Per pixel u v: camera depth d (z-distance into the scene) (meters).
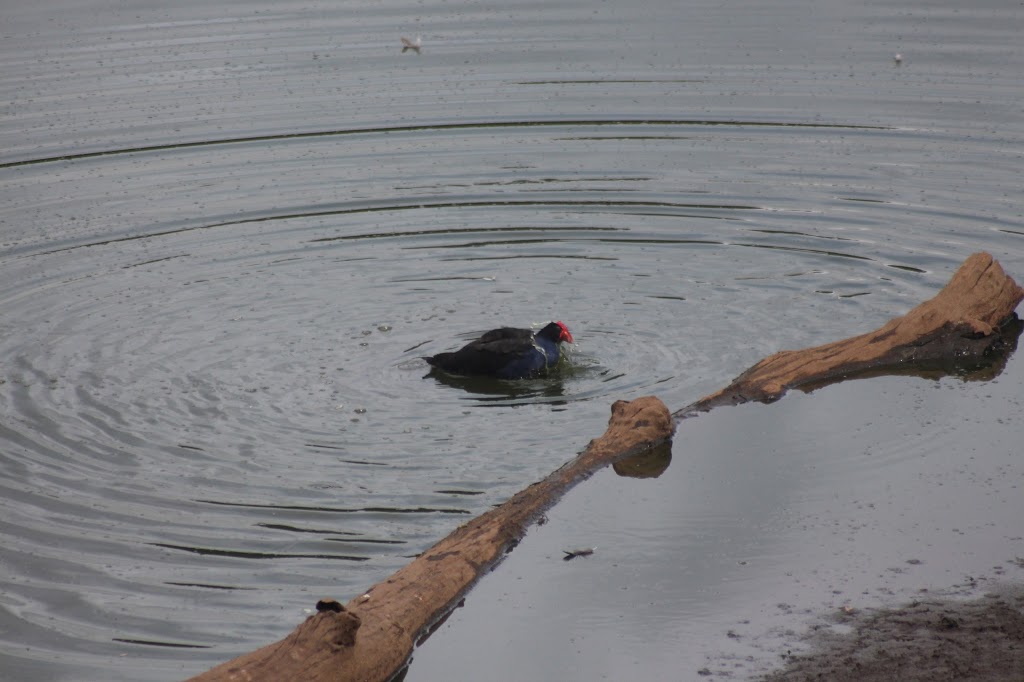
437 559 10.11
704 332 15.33
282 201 20.41
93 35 29.20
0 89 25.45
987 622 8.89
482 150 22.52
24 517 11.23
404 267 17.83
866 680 8.25
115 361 14.84
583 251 18.23
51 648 9.29
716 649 8.88
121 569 10.38
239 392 13.99
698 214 19.38
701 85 25.02
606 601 9.66
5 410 13.50
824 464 11.89
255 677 8.30
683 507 11.17
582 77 25.75
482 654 9.12
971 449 12.04
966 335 14.66
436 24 29.75
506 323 15.88
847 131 22.41
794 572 9.90
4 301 16.69
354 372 14.56
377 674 8.83
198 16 30.81
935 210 18.88
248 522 11.15
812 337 15.03
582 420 13.16
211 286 17.22
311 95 25.25
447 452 12.48
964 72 24.86
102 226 19.38
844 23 28.59
